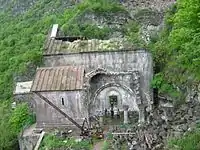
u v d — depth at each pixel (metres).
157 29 35.62
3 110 33.91
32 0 52.16
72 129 29.27
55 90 29.08
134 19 37.00
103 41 31.97
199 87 26.72
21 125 31.38
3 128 31.48
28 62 35.97
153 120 28.70
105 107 30.91
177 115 27.52
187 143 23.34
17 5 53.56
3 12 54.50
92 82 30.70
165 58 31.86
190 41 25.12
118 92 30.64
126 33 35.53
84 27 36.47
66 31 36.31
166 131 26.42
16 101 33.47
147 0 37.50
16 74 36.31
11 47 42.44
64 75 30.06
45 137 28.31
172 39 27.81
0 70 39.69
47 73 30.36
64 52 31.12
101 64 31.00
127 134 27.56
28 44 41.31
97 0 39.00
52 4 47.81
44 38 39.28
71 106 29.33
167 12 35.56
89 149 26.67
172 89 29.58
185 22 25.22
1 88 37.16
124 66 30.88
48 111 29.53
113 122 30.11
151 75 30.84
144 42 31.86
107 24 36.47
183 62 29.25
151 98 30.80
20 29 46.44
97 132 28.47
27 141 29.09
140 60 30.75
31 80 34.94
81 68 30.52
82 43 31.84
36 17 47.62
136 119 30.22
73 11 41.22
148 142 25.61
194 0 24.41
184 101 27.97
